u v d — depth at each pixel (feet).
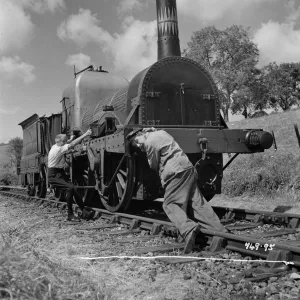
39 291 8.38
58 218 26.37
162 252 15.23
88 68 36.32
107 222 23.59
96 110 30.83
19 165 55.52
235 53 149.89
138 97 22.93
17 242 10.89
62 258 12.35
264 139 22.06
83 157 30.50
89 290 9.68
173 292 10.79
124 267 13.12
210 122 24.35
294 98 235.40
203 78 24.68
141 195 22.49
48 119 39.78
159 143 17.69
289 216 20.24
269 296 10.12
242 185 36.35
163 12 26.27
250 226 20.48
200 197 17.80
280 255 12.64
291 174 34.94
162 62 23.68
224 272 12.11
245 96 152.46
